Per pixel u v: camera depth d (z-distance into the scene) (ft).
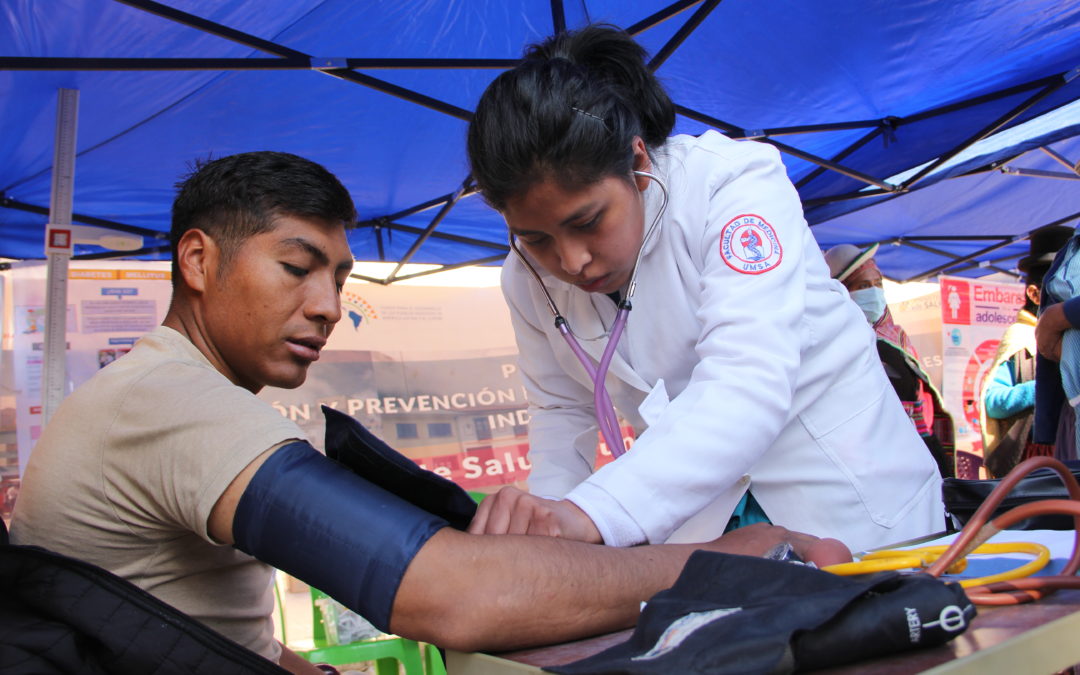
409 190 14.82
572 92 3.35
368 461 2.74
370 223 16.16
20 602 2.37
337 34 10.06
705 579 2.06
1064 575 2.20
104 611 2.36
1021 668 1.70
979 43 11.56
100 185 13.21
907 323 22.70
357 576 2.32
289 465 2.48
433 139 12.92
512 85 3.41
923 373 10.86
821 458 4.27
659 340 4.33
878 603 1.68
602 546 2.67
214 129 11.84
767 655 1.58
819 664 1.63
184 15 8.78
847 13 10.72
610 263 3.68
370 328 16.98
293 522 2.40
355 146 12.94
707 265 3.91
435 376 17.26
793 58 11.77
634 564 2.61
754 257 3.70
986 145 14.80
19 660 2.23
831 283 4.46
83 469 2.70
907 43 11.52
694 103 12.89
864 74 12.30
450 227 16.74
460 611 2.27
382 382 16.83
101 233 10.53
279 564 2.44
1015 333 11.81
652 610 1.97
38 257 14.60
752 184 3.93
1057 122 14.15
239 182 3.05
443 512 3.02
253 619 3.14
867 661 1.67
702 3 10.04
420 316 17.39
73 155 10.28
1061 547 2.71
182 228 3.14
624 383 4.65
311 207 3.08
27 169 12.14
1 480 13.74
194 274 3.10
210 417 2.56
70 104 10.14
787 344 3.55
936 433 11.46
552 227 3.51
